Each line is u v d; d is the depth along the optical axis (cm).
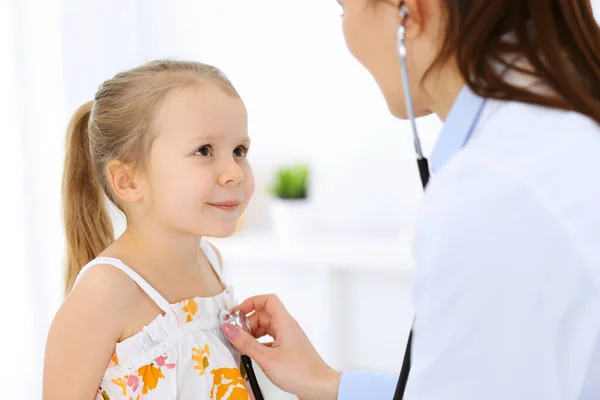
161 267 103
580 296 62
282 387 108
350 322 270
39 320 189
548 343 62
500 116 69
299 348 111
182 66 105
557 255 61
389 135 281
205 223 99
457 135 75
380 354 268
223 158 100
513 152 65
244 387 103
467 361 64
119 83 104
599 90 71
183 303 102
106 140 104
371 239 278
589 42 71
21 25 186
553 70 68
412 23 74
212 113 99
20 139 185
